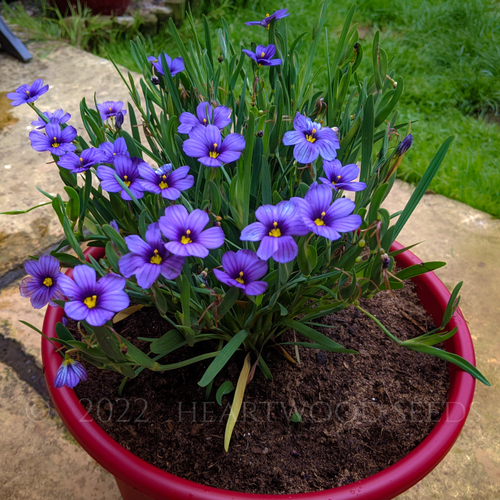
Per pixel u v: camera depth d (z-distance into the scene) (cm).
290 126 31
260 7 109
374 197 23
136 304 34
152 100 33
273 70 31
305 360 33
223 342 32
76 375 24
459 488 40
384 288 27
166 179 23
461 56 95
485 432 43
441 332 33
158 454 29
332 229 20
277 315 31
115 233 23
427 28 104
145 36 104
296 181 30
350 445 29
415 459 26
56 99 81
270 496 25
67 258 27
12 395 44
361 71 88
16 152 70
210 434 29
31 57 90
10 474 40
